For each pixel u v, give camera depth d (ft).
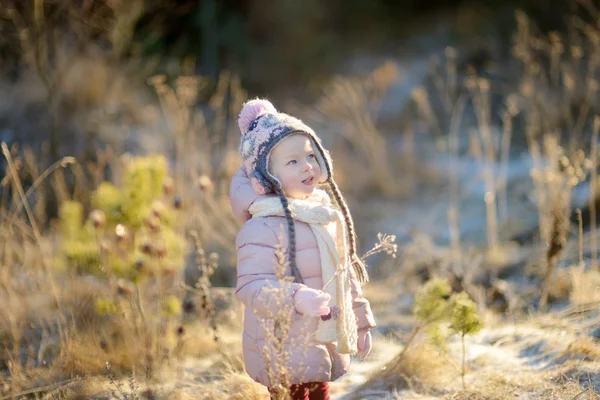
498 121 38.04
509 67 42.06
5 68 36.19
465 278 22.18
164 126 34.71
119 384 14.64
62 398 14.98
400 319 19.77
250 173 12.50
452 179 32.76
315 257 12.21
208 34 47.03
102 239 16.93
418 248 25.84
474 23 49.80
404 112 40.34
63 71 35.35
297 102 44.62
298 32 49.14
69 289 19.16
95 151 31.58
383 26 53.42
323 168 12.68
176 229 19.11
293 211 12.23
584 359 15.24
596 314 17.56
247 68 47.98
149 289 18.15
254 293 11.73
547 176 22.08
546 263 21.45
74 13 33.83
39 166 28.78
